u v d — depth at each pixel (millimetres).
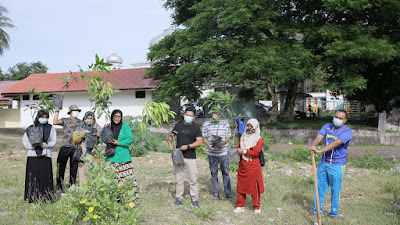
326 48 16656
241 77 16938
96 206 4688
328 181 5762
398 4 16344
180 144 6133
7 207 5633
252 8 16469
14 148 16016
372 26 17422
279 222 5453
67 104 26516
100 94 5594
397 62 20812
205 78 20031
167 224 5223
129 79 25875
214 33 17578
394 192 7352
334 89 17266
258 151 5777
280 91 27344
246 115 23797
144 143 13242
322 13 19578
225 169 6805
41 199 5914
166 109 6281
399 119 18594
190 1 21141
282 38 19203
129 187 5207
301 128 17531
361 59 18438
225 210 6051
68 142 6859
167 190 7371
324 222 5445
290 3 19891
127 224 4789
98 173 4938
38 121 6098
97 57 5531
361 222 5410
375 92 23203
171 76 20312
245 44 18141
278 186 7637
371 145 16266
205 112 23172
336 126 5660
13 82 33719
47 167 6172
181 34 18453
